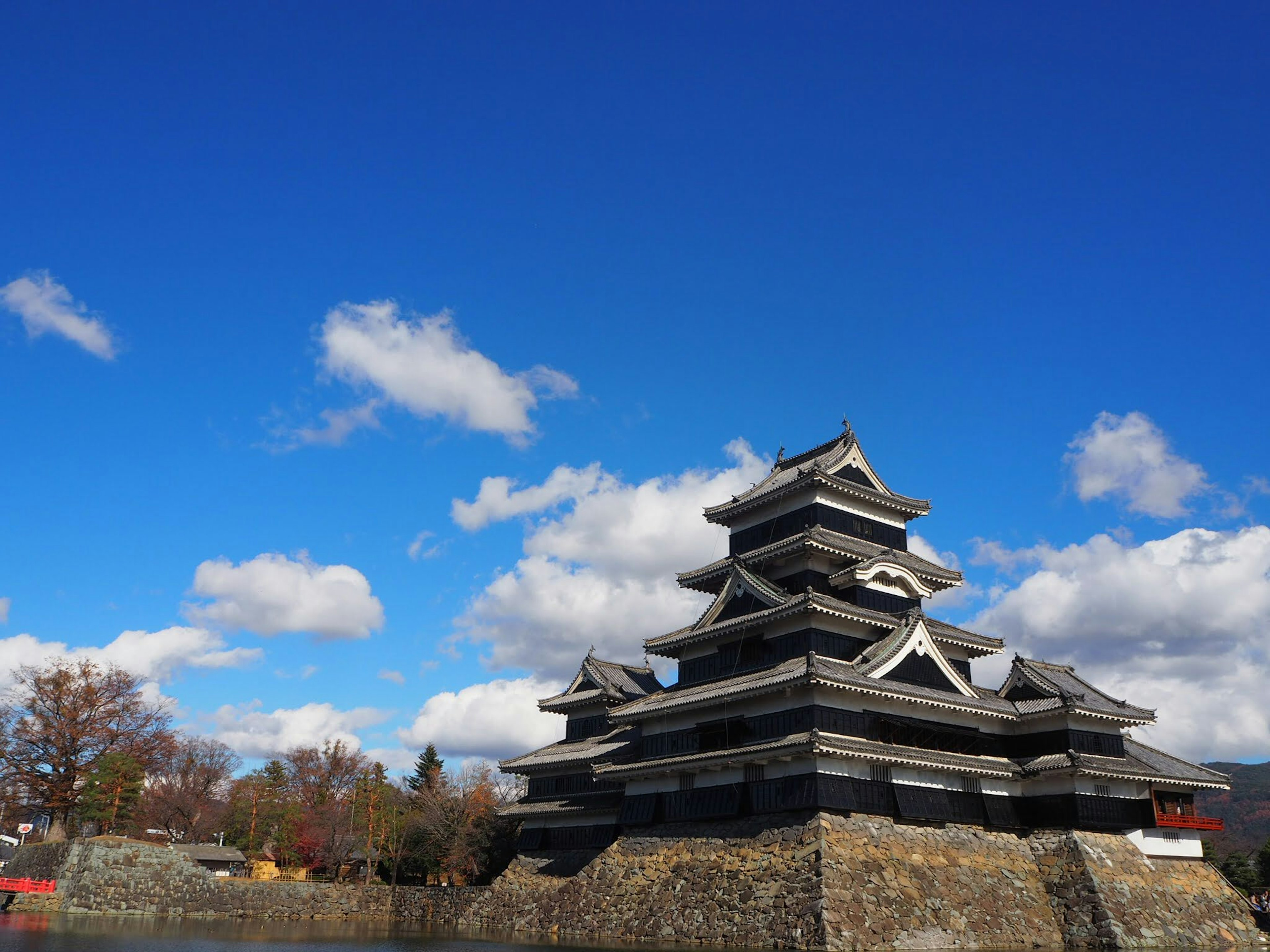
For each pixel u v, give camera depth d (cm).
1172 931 5028
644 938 5047
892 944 4303
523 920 6362
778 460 7006
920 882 4684
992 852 5175
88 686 8388
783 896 4484
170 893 7288
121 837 7512
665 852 5384
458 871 9469
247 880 7731
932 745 5428
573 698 7469
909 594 5994
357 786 11844
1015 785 5609
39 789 8112
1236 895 5684
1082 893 4966
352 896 8194
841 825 4659
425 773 13012
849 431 6481
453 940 5253
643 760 5966
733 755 5078
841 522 6131
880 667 5200
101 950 4178
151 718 8888
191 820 11350
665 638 6188
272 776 12769
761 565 6072
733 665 5812
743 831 5000
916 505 6419
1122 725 5812
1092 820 5325
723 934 4641
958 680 5597
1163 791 5775
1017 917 4869
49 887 6850
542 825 7094
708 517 6631
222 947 4456
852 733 5012
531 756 7469
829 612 5341
